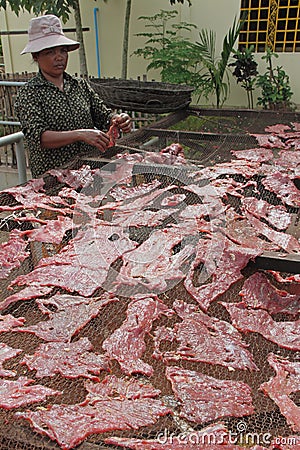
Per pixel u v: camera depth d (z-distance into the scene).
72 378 1.02
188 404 0.95
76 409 0.93
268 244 1.56
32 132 2.30
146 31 5.25
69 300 1.27
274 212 1.83
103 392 0.98
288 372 1.05
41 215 1.79
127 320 1.20
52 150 2.43
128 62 5.45
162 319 1.22
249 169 2.25
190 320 1.21
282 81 4.66
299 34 4.77
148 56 5.29
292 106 4.67
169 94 3.17
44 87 2.40
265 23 4.86
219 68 4.64
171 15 5.02
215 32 5.01
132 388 0.99
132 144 2.67
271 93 4.63
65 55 2.41
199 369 1.06
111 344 1.12
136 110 3.24
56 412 0.92
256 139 2.79
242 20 4.53
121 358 1.08
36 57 2.38
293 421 0.91
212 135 2.81
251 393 0.99
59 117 2.43
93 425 0.89
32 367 1.04
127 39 4.89
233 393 0.98
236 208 1.85
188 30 5.08
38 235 1.62
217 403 0.95
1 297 1.30
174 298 1.31
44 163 2.45
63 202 1.89
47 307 1.25
